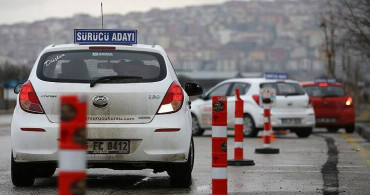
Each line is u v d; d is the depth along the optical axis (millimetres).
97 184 23875
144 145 21875
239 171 28109
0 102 156375
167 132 21953
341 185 23734
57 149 21906
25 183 22984
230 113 52281
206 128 53656
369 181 24812
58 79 22344
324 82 59625
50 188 22750
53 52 22938
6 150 38469
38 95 22203
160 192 21953
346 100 59094
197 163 31500
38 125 21953
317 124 58719
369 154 36500
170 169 22625
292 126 51500
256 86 51719
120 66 22531
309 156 35156
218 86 53875
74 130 10031
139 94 22078
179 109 22297
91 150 21859
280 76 55281
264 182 24578
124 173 27328
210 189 22672
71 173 10039
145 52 23031
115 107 21984
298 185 23734
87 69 22500
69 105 10031
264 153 36781
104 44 23312
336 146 42656
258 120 51094
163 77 22516
